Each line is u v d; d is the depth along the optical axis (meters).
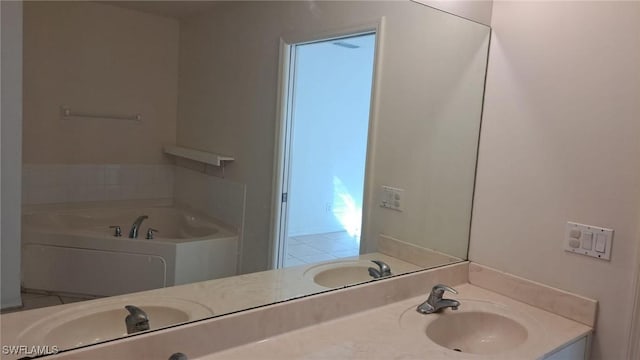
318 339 1.37
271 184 1.70
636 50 1.46
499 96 1.81
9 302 1.13
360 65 1.90
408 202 2.01
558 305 1.65
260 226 1.64
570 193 1.62
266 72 1.71
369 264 1.86
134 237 1.35
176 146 1.48
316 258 1.74
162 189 1.45
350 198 1.85
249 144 1.64
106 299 1.27
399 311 1.60
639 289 1.46
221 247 1.54
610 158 1.52
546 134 1.67
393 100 1.95
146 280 1.35
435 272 1.81
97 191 1.31
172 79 1.48
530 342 1.44
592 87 1.55
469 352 1.61
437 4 1.91
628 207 1.49
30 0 1.22
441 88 1.97
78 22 1.29
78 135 1.29
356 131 1.90
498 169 1.82
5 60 1.18
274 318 1.37
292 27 1.77
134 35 1.40
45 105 1.24
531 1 1.70
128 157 1.39
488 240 1.87
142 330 1.20
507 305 1.72
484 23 1.83
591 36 1.55
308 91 1.78
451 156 1.97
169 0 1.47
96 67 1.33
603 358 1.56
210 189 1.55
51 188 1.23
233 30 1.62
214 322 1.25
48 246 1.19
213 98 1.58
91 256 1.27
